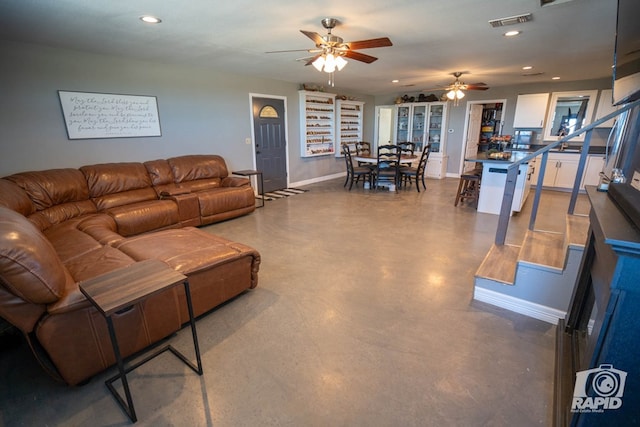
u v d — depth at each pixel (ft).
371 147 30.45
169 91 14.83
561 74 17.61
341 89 25.25
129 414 4.68
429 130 26.30
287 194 20.52
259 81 18.97
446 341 6.28
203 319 7.09
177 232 8.84
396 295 8.01
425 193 20.44
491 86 22.81
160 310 6.04
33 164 11.28
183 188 14.33
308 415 4.68
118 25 9.10
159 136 14.76
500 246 9.04
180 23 9.04
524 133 21.77
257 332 6.62
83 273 6.24
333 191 21.48
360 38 10.66
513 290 7.23
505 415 4.66
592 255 5.63
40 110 11.22
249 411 4.76
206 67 15.76
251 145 19.22
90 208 11.53
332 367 5.62
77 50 11.79
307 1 7.63
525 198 16.34
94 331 5.18
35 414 4.75
